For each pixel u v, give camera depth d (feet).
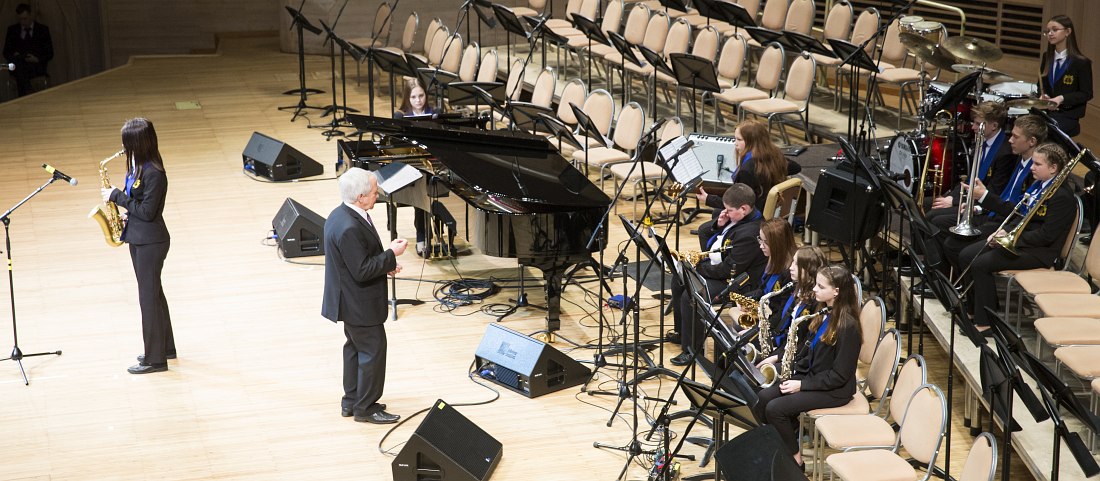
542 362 22.99
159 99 47.73
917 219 19.83
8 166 38.40
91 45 60.44
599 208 24.81
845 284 18.81
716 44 37.68
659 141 33.17
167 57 55.77
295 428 22.00
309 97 47.91
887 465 16.94
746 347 21.21
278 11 60.95
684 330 23.67
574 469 20.44
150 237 23.35
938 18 42.73
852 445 17.78
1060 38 28.35
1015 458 20.15
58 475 20.33
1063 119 28.48
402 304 27.63
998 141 23.93
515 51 49.88
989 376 16.15
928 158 24.91
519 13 49.57
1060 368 20.11
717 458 16.39
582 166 37.29
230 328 26.40
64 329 26.25
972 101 26.13
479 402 22.93
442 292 28.45
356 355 22.21
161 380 23.91
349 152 30.60
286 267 30.07
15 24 53.21
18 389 23.44
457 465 19.66
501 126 41.93
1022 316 22.99
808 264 19.97
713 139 31.09
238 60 55.06
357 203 20.92
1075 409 14.80
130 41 60.64
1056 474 15.37
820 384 18.94
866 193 23.56
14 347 24.38
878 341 19.93
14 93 54.24
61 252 30.94
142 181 22.98
